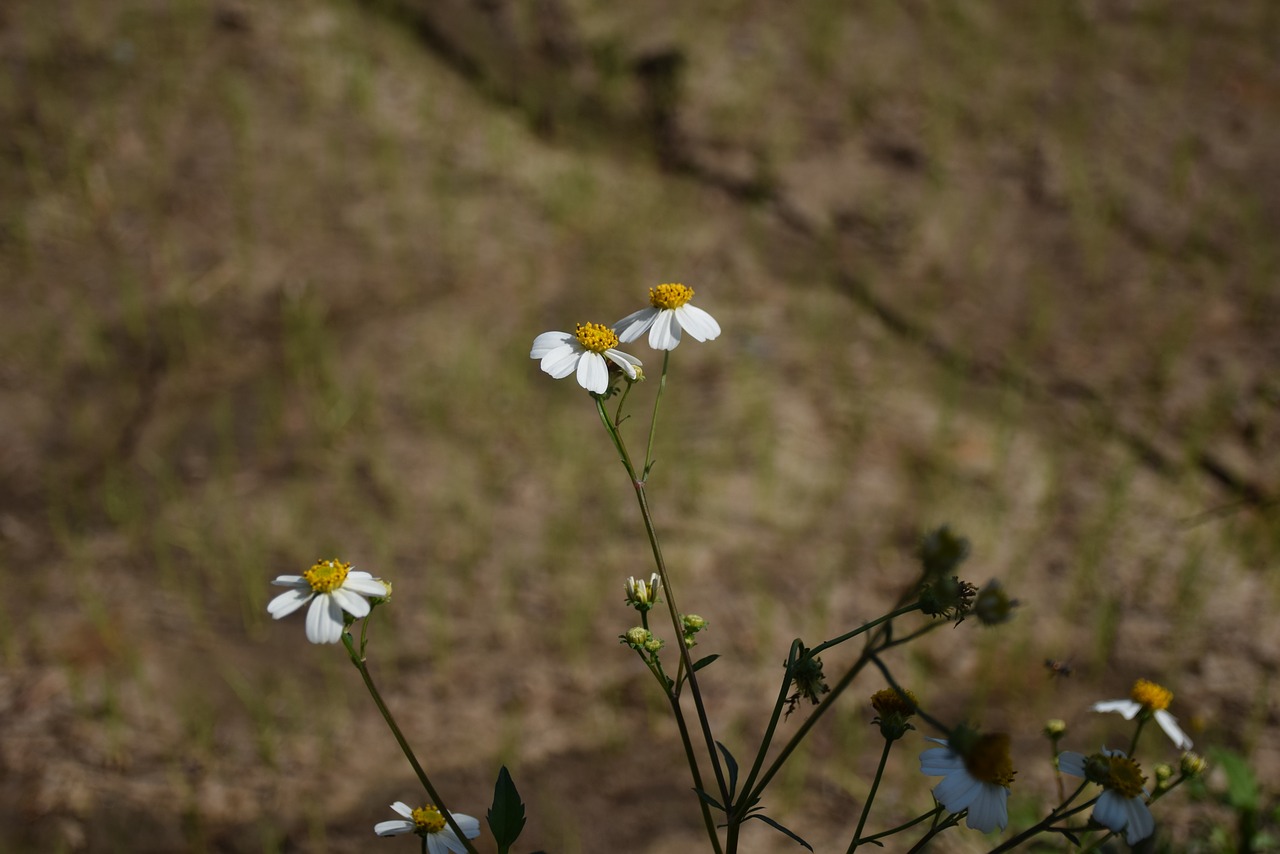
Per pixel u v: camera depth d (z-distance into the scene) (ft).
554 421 5.61
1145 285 6.63
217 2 7.84
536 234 6.76
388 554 4.91
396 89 7.57
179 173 6.75
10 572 4.77
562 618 4.67
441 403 5.65
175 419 5.54
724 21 8.56
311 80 7.47
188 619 4.62
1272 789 4.08
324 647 4.56
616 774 4.17
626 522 5.09
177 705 4.29
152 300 6.11
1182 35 8.75
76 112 6.98
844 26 8.68
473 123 7.48
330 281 6.30
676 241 6.82
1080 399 5.90
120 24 7.60
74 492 5.16
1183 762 3.37
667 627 4.64
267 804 4.10
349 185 6.86
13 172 6.64
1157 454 5.57
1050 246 6.91
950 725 4.26
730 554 4.95
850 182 7.34
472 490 5.23
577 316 6.16
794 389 5.86
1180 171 7.43
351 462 5.35
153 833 4.04
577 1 8.43
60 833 4.03
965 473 5.42
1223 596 4.80
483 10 8.25
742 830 4.05
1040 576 4.90
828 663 4.47
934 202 7.20
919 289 6.61
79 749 4.18
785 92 7.97
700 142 7.56
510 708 4.31
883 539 5.04
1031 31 8.80
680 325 3.27
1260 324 6.32
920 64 8.35
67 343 5.85
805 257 6.80
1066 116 7.90
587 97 7.83
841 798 4.12
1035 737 4.24
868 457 5.49
